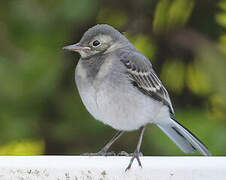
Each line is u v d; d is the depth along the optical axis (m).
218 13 12.73
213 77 12.22
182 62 12.79
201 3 12.96
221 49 12.41
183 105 12.80
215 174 7.94
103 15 12.82
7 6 12.41
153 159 8.24
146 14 12.88
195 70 12.50
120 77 9.21
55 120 12.54
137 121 9.46
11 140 12.20
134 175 8.06
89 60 9.48
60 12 11.96
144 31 12.78
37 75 11.97
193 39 12.73
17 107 12.27
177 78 12.70
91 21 12.68
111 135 12.35
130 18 12.88
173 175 8.02
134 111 9.31
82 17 11.88
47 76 11.97
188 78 12.63
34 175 8.02
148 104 9.56
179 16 12.52
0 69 11.95
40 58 12.05
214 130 11.56
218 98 12.23
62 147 12.58
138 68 9.55
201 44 12.61
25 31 12.33
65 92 12.48
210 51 12.45
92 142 12.42
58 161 8.07
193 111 12.16
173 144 11.48
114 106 9.18
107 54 9.52
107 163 8.10
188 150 10.30
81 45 9.56
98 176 8.02
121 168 8.06
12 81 11.98
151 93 9.67
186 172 7.98
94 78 9.20
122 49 9.62
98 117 9.45
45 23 12.19
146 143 11.90
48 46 12.16
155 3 12.84
